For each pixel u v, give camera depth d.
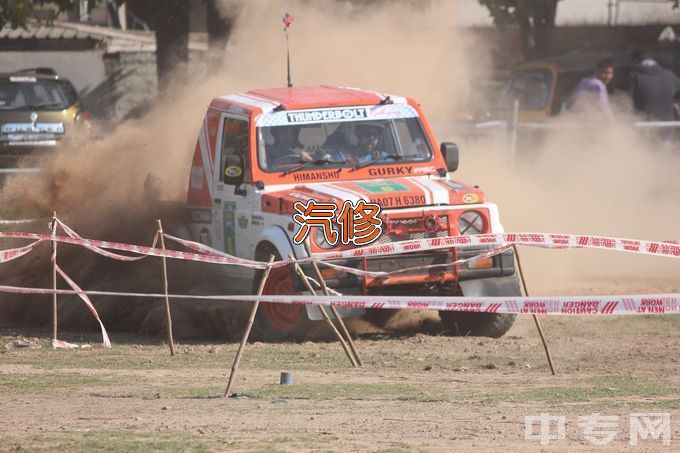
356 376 30.48
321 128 41.06
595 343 37.72
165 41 78.38
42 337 40.00
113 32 112.69
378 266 37.31
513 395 26.84
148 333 40.66
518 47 108.50
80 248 46.50
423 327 41.47
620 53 83.12
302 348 36.66
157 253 34.44
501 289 38.81
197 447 20.39
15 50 109.38
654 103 71.31
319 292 36.66
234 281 41.44
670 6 118.62
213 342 38.66
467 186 39.59
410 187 38.53
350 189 38.25
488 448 20.38
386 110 42.06
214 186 42.41
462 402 25.80
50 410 24.77
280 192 39.28
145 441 20.97
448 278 38.12
